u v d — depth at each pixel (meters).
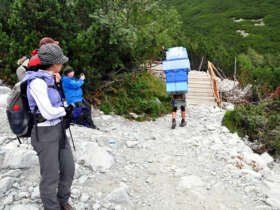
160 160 4.89
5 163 3.73
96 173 4.00
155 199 3.55
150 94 10.20
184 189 3.85
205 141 6.16
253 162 5.28
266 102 10.83
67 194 2.72
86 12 8.54
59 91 2.56
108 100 8.73
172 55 7.25
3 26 8.09
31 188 3.28
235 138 6.92
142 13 10.88
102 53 8.46
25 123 2.31
